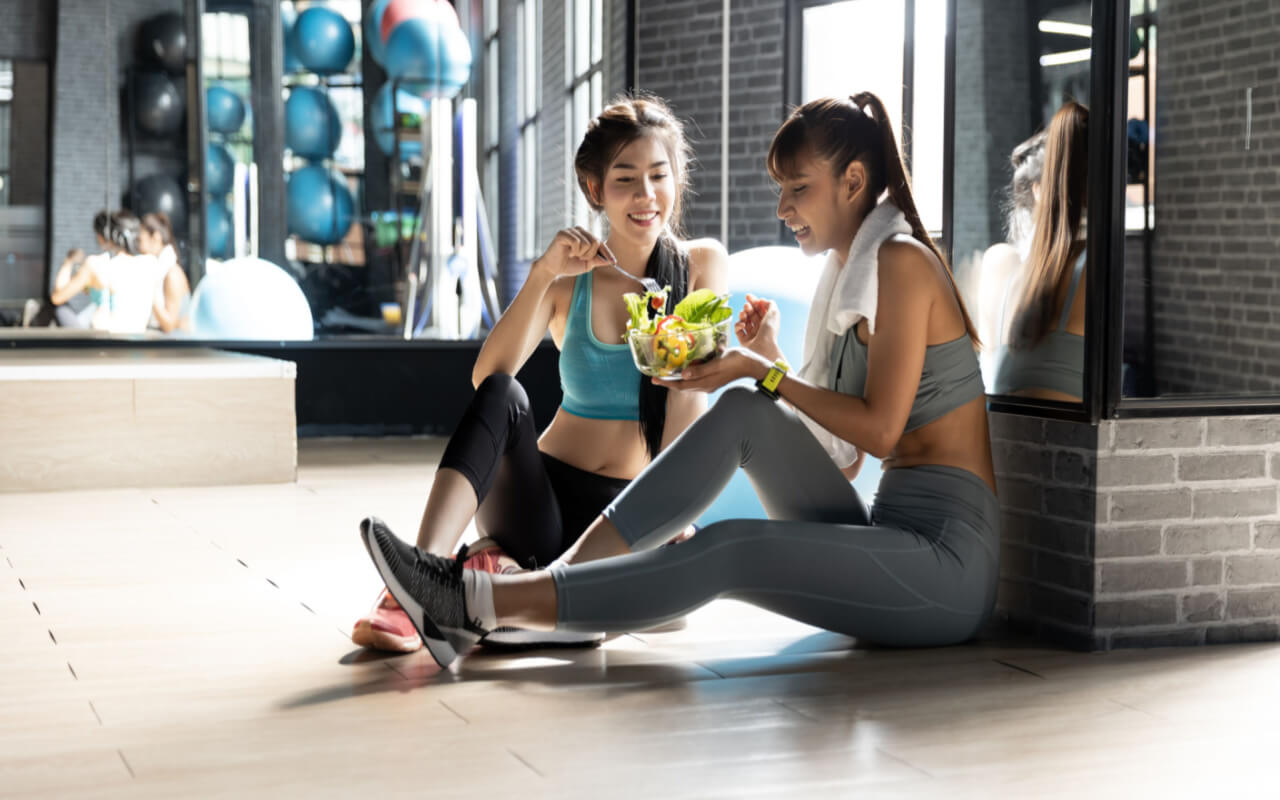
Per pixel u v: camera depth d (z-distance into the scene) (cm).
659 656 240
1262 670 235
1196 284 255
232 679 223
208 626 264
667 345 225
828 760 181
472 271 761
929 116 370
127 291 696
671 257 262
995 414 273
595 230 661
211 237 732
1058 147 256
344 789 168
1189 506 253
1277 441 259
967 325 239
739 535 218
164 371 488
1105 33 245
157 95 718
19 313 691
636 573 213
